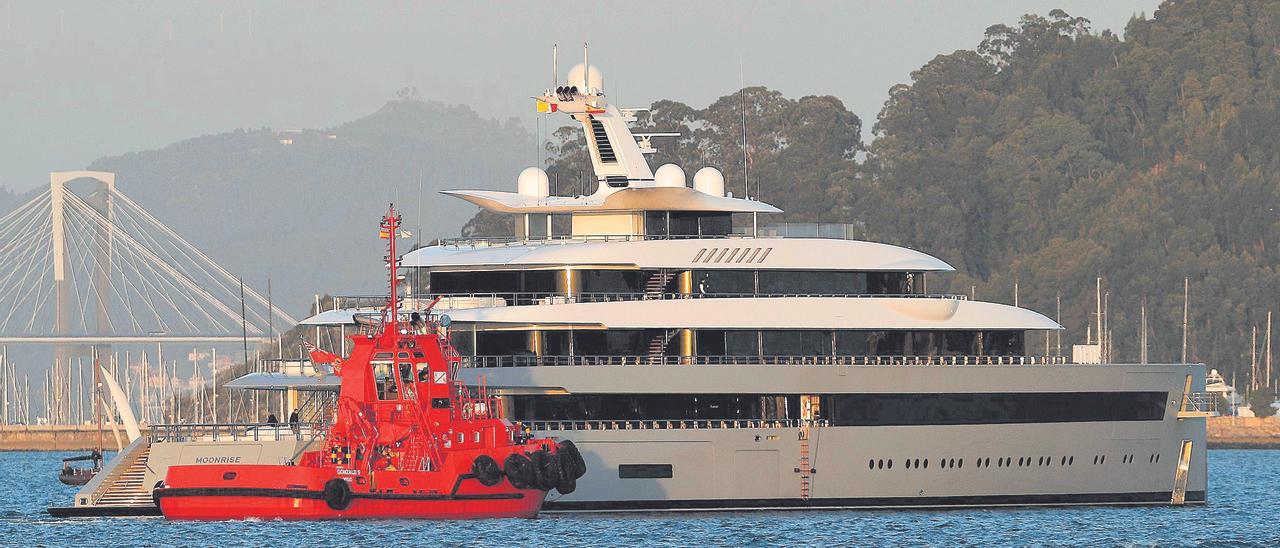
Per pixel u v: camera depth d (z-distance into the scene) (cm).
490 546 19862
